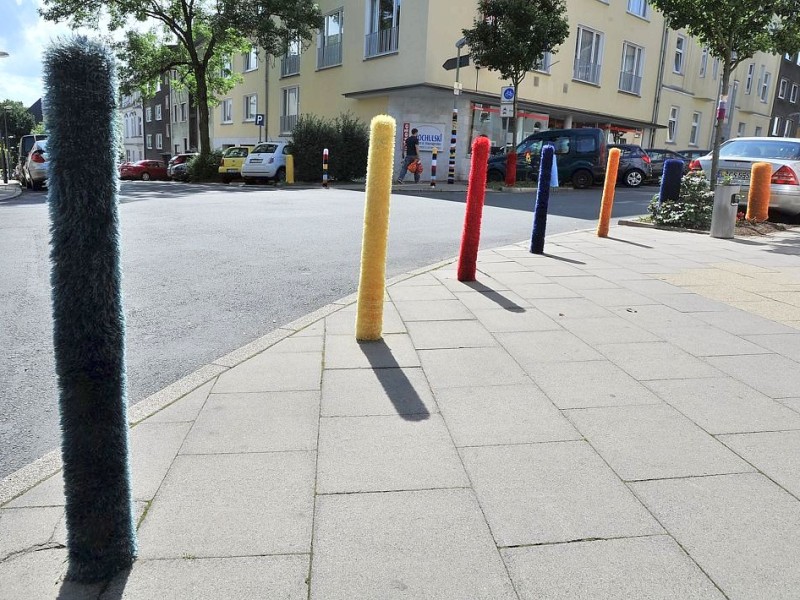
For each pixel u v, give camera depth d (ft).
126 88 95.86
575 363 12.80
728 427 9.97
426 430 9.78
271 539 7.09
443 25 71.67
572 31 84.94
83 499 6.22
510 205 44.65
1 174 141.69
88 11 86.38
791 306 17.47
